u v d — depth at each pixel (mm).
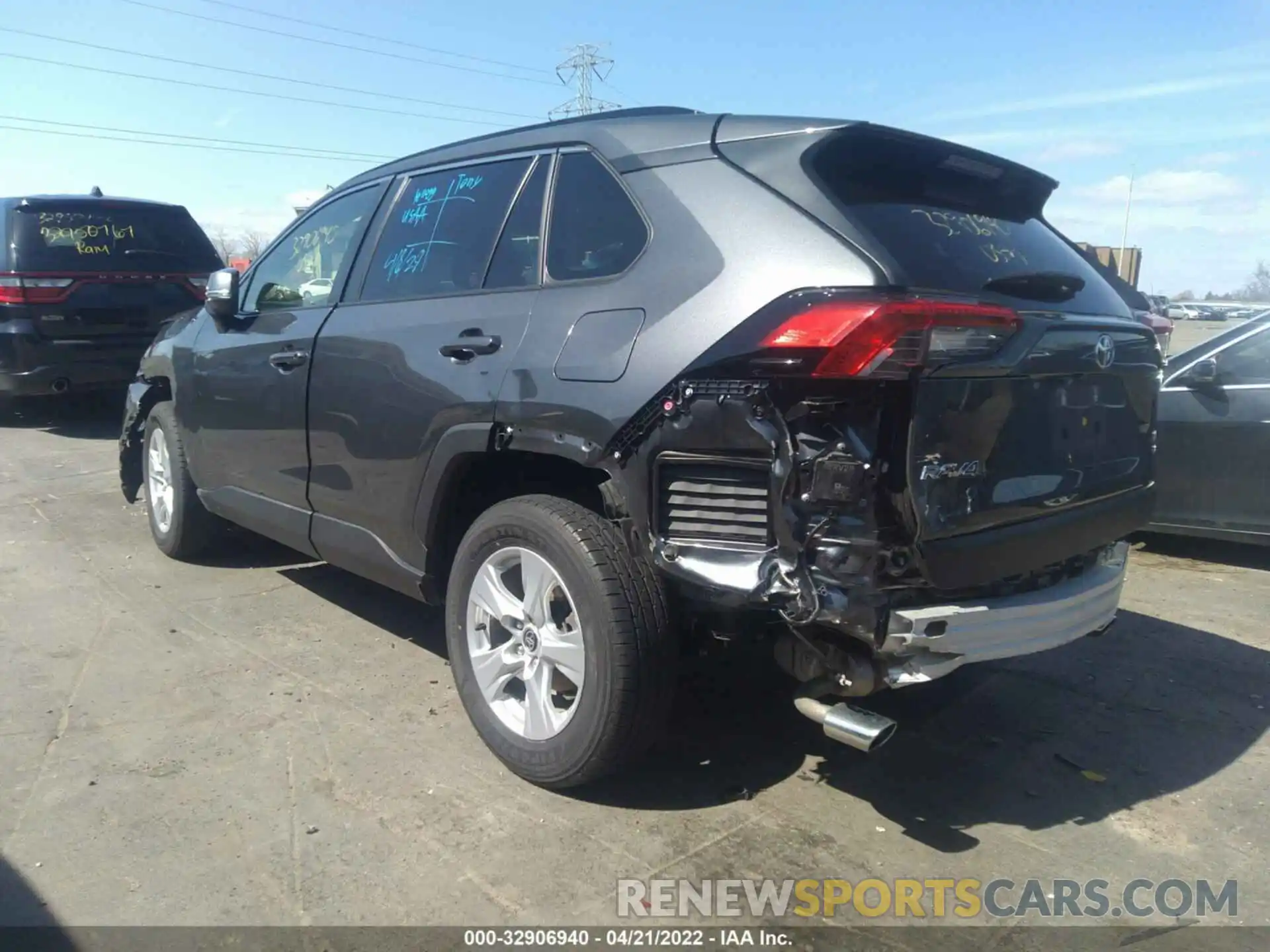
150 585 5109
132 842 2838
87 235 8914
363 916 2537
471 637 3330
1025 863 2830
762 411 2545
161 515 5574
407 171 4027
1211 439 5660
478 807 3045
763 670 4035
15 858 2752
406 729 3551
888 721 2688
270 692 3838
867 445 2492
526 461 3322
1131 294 7109
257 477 4512
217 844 2834
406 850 2814
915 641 2545
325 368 3916
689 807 3070
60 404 10766
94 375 8906
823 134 2820
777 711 3703
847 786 3215
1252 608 5016
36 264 8602
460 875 2707
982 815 3072
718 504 2664
